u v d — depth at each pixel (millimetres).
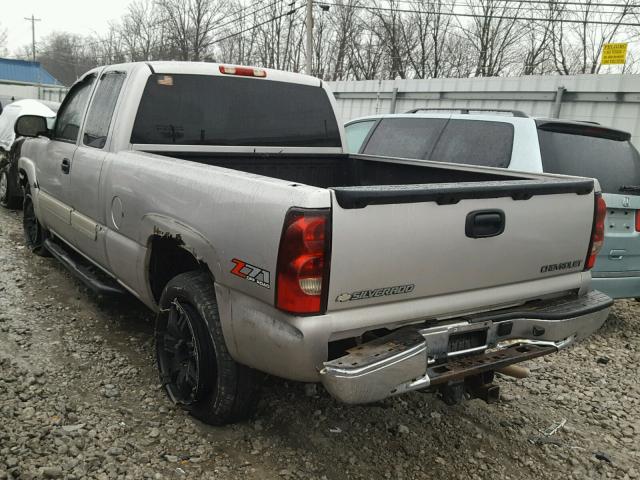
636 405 3893
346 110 17625
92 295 5074
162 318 3389
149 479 2723
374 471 2947
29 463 2736
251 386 2982
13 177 8164
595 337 5172
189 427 3170
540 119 5258
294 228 2357
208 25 38188
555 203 3021
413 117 6324
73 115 4863
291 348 2439
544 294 3139
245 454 2986
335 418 3389
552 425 3555
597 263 5020
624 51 15688
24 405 3246
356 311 2494
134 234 3574
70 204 4648
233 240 2676
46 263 5914
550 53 30844
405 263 2545
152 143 3963
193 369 3166
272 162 4445
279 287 2434
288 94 4488
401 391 2508
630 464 3213
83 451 2871
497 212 2783
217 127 4180
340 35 35500
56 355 3922
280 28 35000
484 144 5473
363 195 2379
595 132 5289
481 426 3465
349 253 2400
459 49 34500
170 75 4008
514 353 2898
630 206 5055
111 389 3500
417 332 2611
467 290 2816
